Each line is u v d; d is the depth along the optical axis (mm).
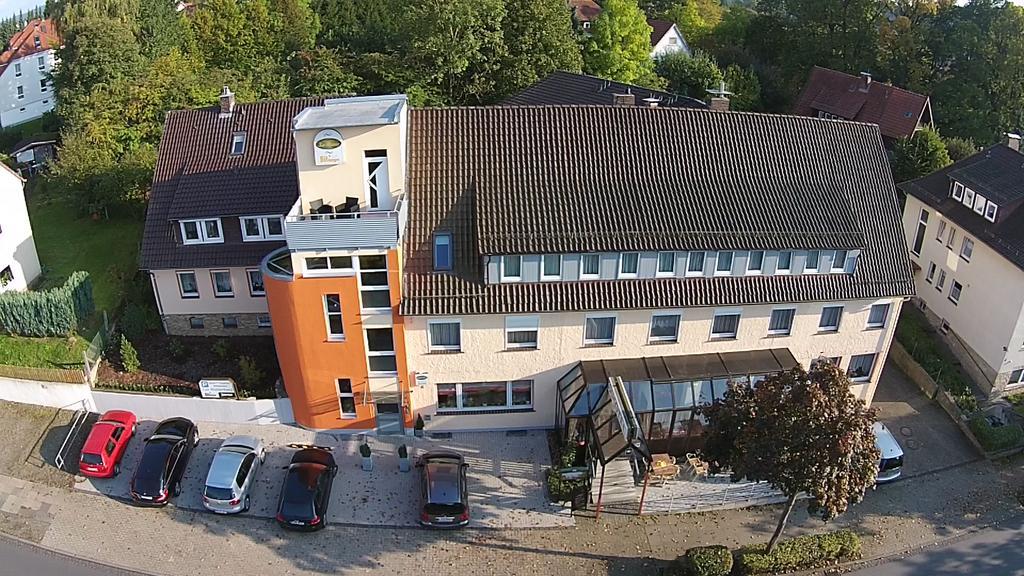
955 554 28172
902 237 33125
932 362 37375
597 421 29000
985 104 66562
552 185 31219
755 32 86750
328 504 28750
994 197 36719
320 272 28312
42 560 26719
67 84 64375
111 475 29953
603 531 28188
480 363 30938
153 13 68312
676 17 93438
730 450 25562
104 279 42000
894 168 53594
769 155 33688
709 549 26172
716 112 34188
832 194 32938
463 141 32031
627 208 30719
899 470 31328
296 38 72625
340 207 29797
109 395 32719
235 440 30109
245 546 27312
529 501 29281
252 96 56344
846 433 22719
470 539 27734
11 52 86312
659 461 30219
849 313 32312
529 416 32438
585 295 29719
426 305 28922
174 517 28438
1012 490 31281
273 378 34312
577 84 50375
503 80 59750
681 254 30047
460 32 57531
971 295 38062
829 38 75938
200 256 35750
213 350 36281
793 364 31562
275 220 36031
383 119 28625
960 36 67062
